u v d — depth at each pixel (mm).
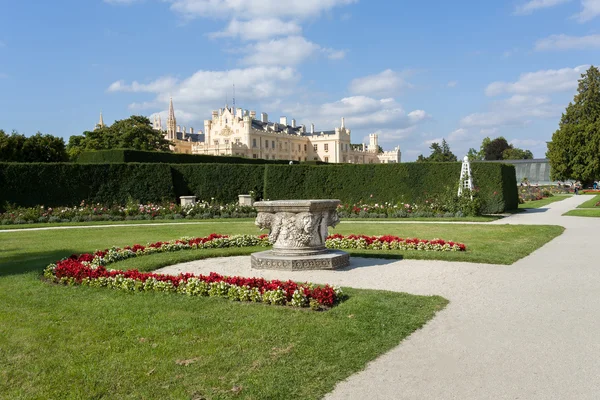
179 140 94188
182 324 6004
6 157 42188
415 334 5676
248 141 93000
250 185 31500
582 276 8883
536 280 8609
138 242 15156
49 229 19891
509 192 28219
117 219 25422
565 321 6125
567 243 13430
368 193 28875
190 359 4875
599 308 6715
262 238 13914
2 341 5492
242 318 6234
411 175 27984
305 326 5863
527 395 4082
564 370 4586
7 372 4633
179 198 31391
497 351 5102
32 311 6707
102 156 36062
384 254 11594
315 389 4195
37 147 44188
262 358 4867
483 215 25047
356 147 139875
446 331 5777
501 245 13016
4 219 23297
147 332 5715
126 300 7270
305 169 30359
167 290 7777
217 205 28375
